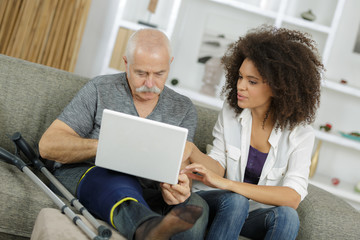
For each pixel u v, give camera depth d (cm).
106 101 191
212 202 175
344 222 189
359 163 417
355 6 414
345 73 420
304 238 189
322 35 415
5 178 174
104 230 142
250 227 181
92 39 432
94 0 426
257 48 181
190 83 429
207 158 194
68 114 186
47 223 145
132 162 156
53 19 383
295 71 181
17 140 183
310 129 195
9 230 167
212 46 425
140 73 181
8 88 204
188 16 427
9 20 377
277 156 192
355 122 416
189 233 158
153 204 180
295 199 177
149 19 416
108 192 158
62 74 213
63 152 177
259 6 425
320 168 421
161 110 197
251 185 176
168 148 153
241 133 197
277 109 187
